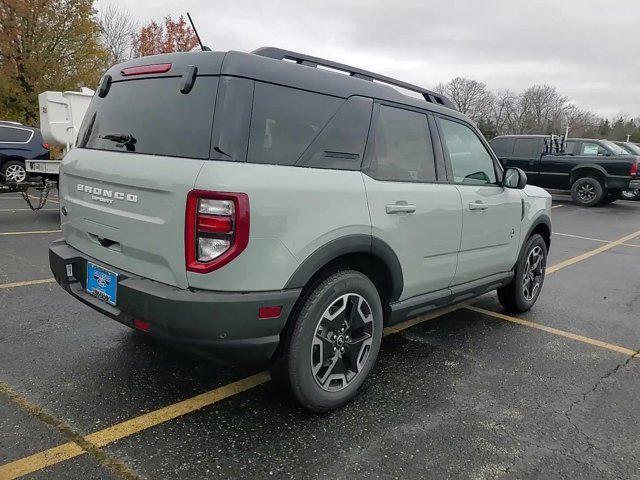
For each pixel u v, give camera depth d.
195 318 2.31
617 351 4.02
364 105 2.95
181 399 2.91
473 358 3.75
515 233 4.38
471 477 2.37
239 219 2.26
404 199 3.08
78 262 2.96
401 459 2.47
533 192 4.76
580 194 14.49
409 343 4.00
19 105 19.41
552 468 2.47
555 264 7.34
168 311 2.33
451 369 3.54
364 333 2.99
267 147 2.46
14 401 2.78
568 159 14.61
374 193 2.88
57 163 8.92
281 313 2.47
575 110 66.75
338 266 2.85
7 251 6.19
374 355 3.07
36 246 6.56
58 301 4.40
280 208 2.39
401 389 3.20
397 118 3.20
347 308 2.88
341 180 2.72
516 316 4.82
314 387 2.73
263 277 2.38
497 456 2.54
